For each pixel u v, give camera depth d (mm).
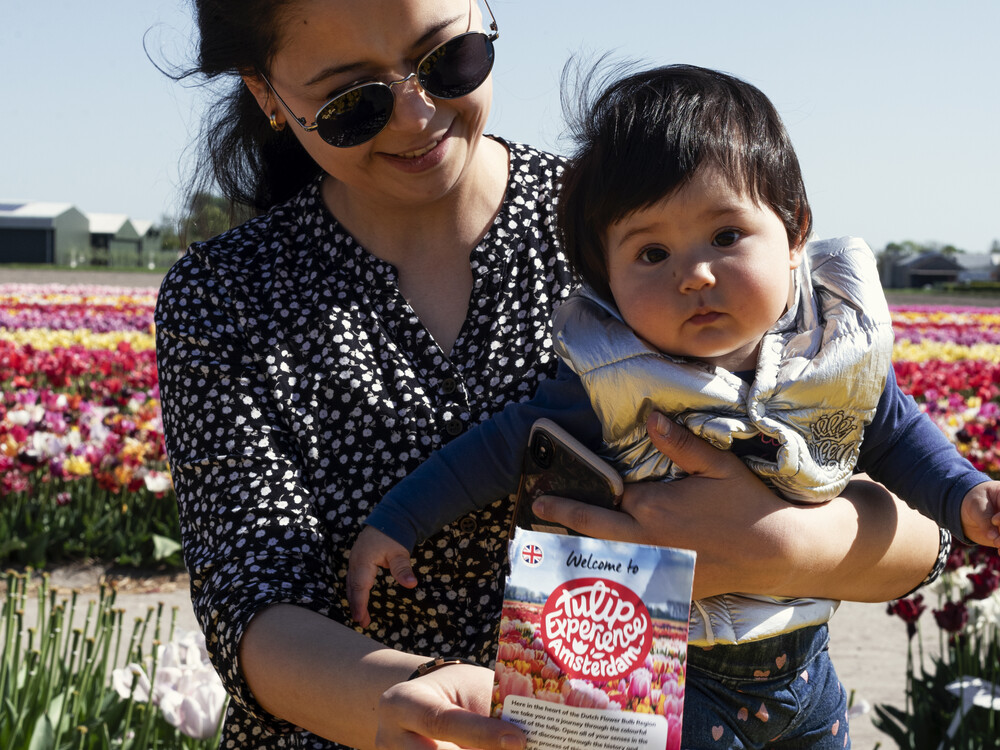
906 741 3752
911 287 93062
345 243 1762
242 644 1364
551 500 1488
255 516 1539
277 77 1652
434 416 1677
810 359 1531
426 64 1569
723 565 1447
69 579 6344
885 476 1713
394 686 1181
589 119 1654
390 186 1641
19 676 3305
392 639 1696
